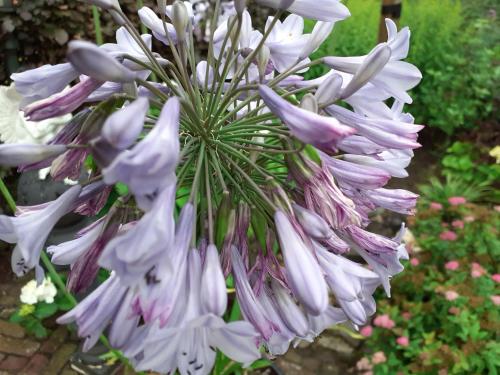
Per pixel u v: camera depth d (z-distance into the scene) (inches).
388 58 6.5
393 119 7.5
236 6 6.8
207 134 7.0
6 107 15.9
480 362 18.6
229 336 5.7
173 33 8.3
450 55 37.6
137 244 5.1
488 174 32.9
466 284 21.1
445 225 24.3
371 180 6.9
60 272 23.2
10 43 29.9
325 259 6.7
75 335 23.5
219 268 5.8
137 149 4.9
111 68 5.5
